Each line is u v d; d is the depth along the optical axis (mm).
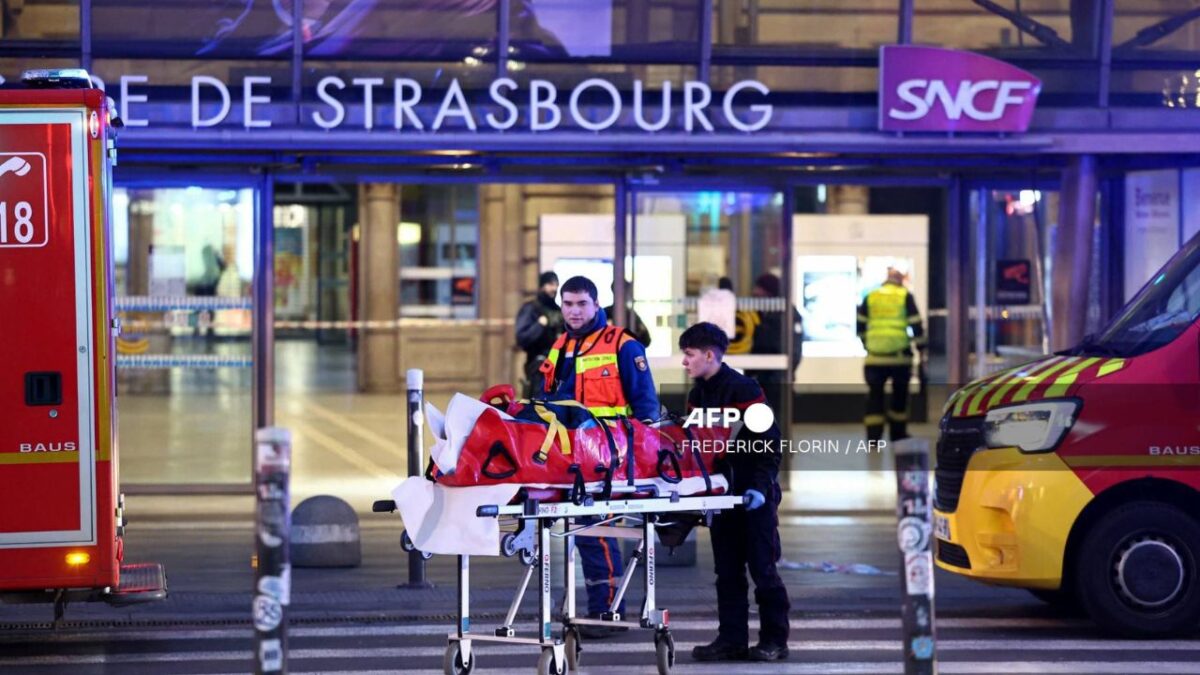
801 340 26359
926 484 9031
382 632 14531
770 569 12984
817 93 22938
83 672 12914
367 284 37219
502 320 37562
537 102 21781
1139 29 23250
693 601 15836
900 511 9039
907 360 26594
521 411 11906
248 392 22891
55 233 12859
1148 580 13742
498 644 14047
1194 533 13750
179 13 22031
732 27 22797
